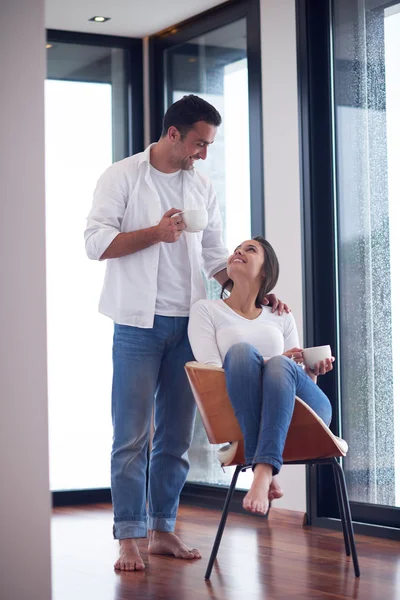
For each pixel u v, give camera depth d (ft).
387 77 13.11
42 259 6.68
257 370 9.72
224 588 9.45
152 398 10.96
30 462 6.55
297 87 14.32
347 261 13.73
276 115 14.76
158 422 11.37
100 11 16.14
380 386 13.15
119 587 9.54
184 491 16.52
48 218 16.72
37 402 6.61
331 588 9.39
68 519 14.78
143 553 11.57
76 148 17.10
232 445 9.93
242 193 15.72
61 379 16.75
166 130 10.86
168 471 11.30
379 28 13.24
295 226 14.32
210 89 16.51
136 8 16.03
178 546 11.28
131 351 10.81
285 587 9.46
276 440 9.27
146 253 10.79
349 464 13.60
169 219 10.42
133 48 17.72
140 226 10.92
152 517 11.44
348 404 13.65
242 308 10.99
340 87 13.88
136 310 10.77
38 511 6.55
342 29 13.85
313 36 14.20
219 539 9.98
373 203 13.30
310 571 10.31
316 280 13.99
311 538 12.64
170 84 17.48
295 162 14.34
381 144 13.17
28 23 6.66
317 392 10.12
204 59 16.61
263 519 14.53
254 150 15.30
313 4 14.21
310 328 13.98
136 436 10.80
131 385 10.78
